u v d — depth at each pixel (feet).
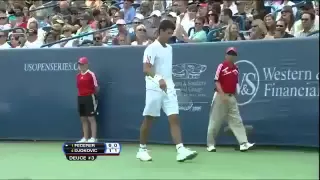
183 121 39.24
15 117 43.60
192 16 54.03
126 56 40.63
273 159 33.27
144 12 61.36
